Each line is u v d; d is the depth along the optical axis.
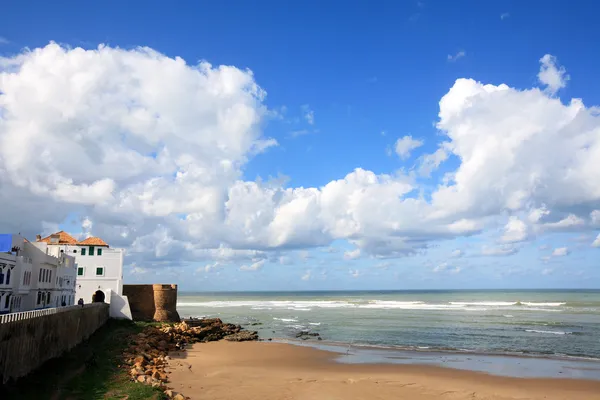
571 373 39.06
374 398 30.38
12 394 21.20
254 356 47.88
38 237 68.12
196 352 49.72
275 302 176.62
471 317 92.56
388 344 57.75
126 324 60.44
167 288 70.44
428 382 35.34
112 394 25.47
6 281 40.28
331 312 114.50
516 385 34.59
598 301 148.75
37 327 27.11
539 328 71.62
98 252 66.38
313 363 44.06
